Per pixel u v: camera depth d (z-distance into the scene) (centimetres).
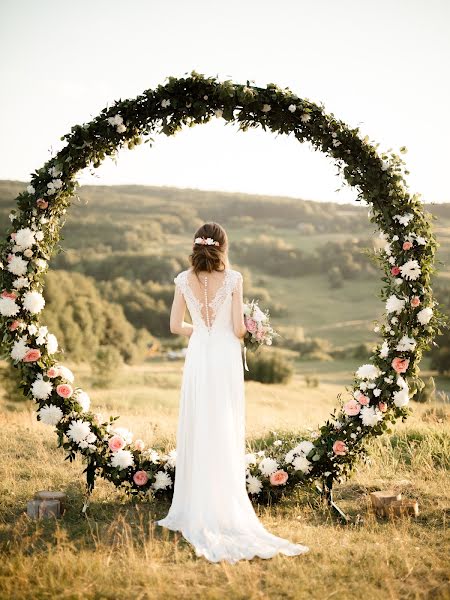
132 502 524
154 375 4034
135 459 524
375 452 660
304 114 505
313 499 544
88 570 374
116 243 10219
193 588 360
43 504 480
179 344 6888
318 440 522
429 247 513
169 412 1305
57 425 507
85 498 529
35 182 511
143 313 7344
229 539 431
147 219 11550
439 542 439
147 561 390
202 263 461
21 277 502
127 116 508
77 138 502
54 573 376
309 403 2827
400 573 384
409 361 518
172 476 519
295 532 455
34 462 632
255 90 506
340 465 518
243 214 12631
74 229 10612
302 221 12162
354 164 516
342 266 10012
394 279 523
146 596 349
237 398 468
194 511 447
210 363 461
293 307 8975
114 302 7406
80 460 648
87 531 451
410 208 516
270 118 513
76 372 4250
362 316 8531
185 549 417
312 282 10050
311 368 6041
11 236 505
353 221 12019
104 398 2278
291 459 523
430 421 776
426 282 520
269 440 729
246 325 480
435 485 564
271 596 353
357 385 532
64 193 517
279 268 10381
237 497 456
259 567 394
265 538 434
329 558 406
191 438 469
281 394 3114
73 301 5378
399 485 566
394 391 511
